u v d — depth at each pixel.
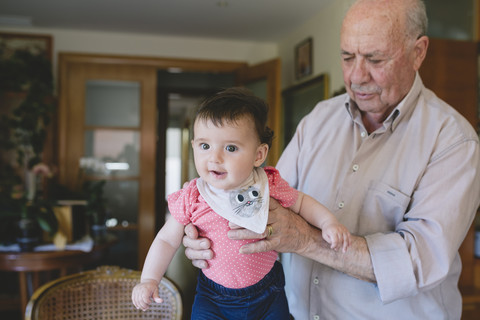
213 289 1.01
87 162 4.08
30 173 3.12
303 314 1.20
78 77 4.11
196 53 4.37
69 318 1.42
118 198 4.20
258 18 3.74
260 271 1.01
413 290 0.98
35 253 2.41
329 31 3.29
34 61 3.50
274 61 3.76
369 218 1.13
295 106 3.99
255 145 0.95
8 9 3.54
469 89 2.62
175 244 1.03
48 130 3.58
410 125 1.12
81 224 2.70
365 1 1.05
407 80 1.08
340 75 3.07
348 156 1.20
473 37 2.95
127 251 4.20
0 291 3.26
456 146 1.04
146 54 4.27
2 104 3.52
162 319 1.45
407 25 1.03
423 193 1.04
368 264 1.02
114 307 1.49
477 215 2.69
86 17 3.75
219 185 0.94
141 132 4.21
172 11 3.60
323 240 1.04
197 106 0.98
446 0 2.96
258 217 0.96
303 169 1.27
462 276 2.60
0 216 2.43
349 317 1.12
